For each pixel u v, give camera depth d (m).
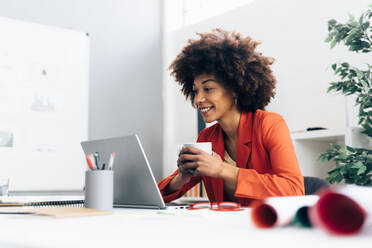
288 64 3.08
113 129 3.79
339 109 2.68
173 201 1.55
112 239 0.42
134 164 1.12
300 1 3.05
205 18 3.98
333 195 0.37
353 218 0.37
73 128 3.49
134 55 4.00
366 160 1.84
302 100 2.94
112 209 1.04
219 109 1.49
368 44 1.96
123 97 3.88
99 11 3.81
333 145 1.96
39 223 0.64
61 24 3.56
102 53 3.79
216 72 1.47
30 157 3.26
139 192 1.13
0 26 3.22
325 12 2.86
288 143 1.32
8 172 3.15
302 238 0.39
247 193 1.10
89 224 0.61
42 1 3.47
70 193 3.42
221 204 0.87
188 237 0.42
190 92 1.73
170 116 4.09
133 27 4.03
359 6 2.66
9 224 0.64
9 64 3.24
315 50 2.90
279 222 0.45
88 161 1.00
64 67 3.51
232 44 1.49
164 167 4.03
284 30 3.15
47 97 3.39
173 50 4.16
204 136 1.64
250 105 1.51
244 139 1.43
